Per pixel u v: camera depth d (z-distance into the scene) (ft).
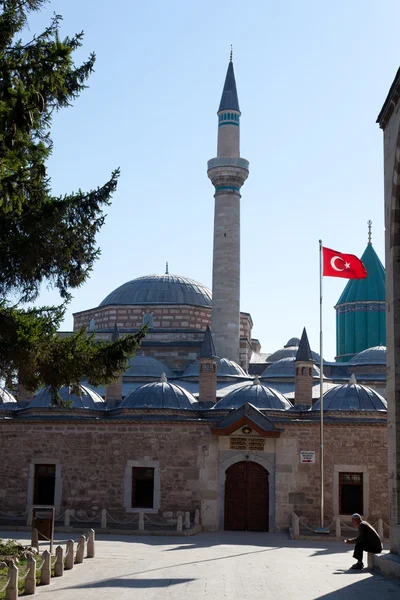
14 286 90.33
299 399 167.02
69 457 148.36
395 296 86.22
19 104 61.05
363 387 155.63
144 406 154.30
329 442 144.97
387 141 89.76
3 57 67.87
